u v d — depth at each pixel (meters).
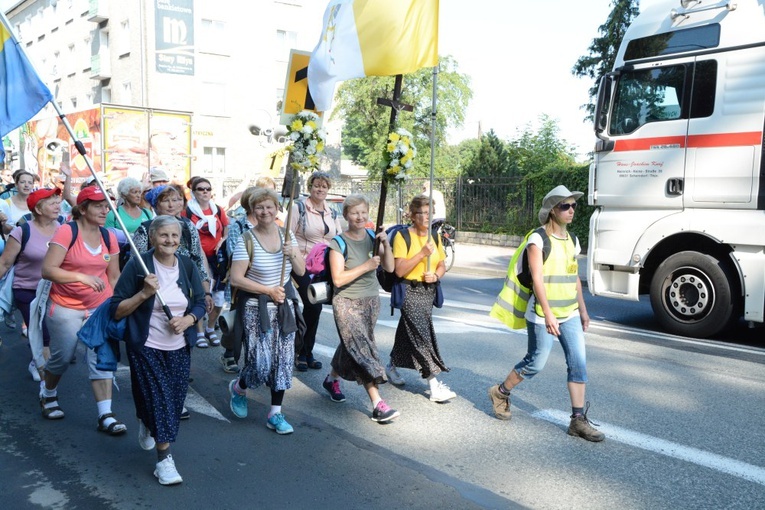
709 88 7.96
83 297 4.91
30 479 4.12
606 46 24.41
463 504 3.80
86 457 4.46
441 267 5.53
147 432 4.39
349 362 5.14
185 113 19.02
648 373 6.50
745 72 7.69
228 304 9.45
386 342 7.74
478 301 11.03
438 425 5.06
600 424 5.08
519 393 5.83
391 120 5.36
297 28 35.94
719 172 7.86
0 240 7.37
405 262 5.33
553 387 6.01
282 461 4.40
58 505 3.78
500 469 4.27
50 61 43.56
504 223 20.28
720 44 7.91
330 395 5.72
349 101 35.97
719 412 5.35
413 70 5.36
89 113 18.77
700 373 6.51
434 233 5.52
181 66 32.47
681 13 8.22
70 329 4.91
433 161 5.36
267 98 35.28
